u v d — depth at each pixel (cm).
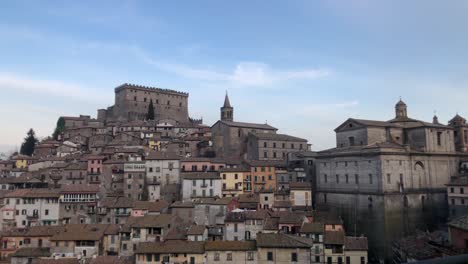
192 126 18688
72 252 8275
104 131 17925
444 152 10844
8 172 14312
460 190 9800
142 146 15175
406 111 12269
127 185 11875
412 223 9806
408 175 10062
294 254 7012
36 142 19538
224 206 9912
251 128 15938
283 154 14800
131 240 8581
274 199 11081
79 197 10875
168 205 10419
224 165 13188
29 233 8762
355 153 10431
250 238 8712
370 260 9594
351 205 10512
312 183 12938
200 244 7462
